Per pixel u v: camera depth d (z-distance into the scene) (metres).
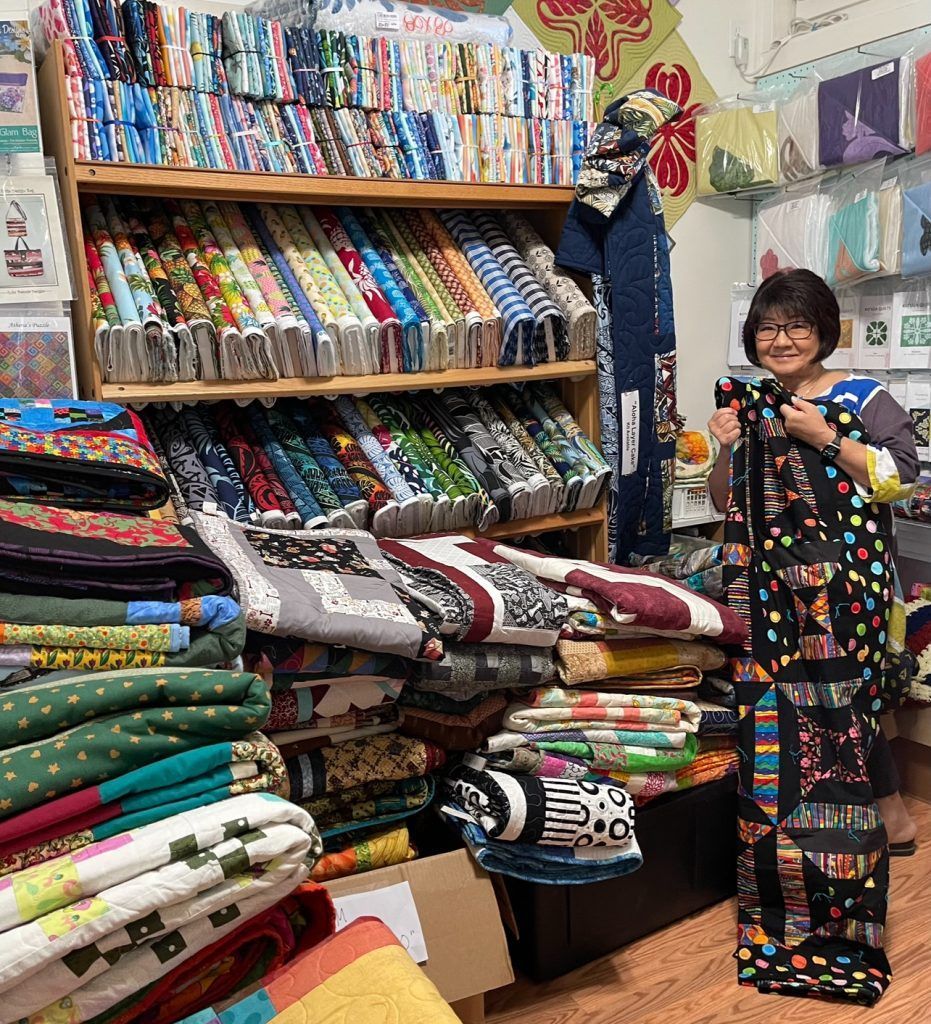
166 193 1.90
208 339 1.92
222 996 1.25
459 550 2.06
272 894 1.18
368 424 2.27
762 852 2.10
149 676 1.19
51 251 1.72
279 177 1.94
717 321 3.33
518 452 2.37
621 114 2.31
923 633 2.68
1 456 1.32
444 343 2.19
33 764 1.10
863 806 2.07
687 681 2.08
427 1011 1.13
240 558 1.68
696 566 2.34
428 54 2.23
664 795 2.15
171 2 2.26
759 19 3.20
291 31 2.06
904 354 2.84
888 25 2.86
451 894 1.79
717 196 3.23
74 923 1.04
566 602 1.90
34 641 1.18
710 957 2.07
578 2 2.84
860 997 1.92
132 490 1.45
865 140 2.69
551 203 2.37
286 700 1.68
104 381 1.86
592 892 2.02
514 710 1.93
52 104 1.85
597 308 2.38
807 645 2.13
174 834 1.12
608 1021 1.88
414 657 1.66
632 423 2.43
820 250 2.91
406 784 1.83
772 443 2.14
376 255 2.20
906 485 2.11
